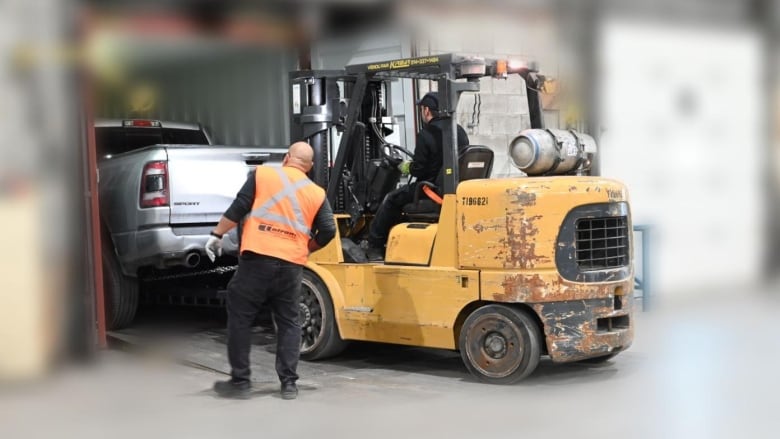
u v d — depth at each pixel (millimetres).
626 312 7113
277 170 6617
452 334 7039
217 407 6266
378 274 7387
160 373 7270
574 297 6766
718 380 6969
